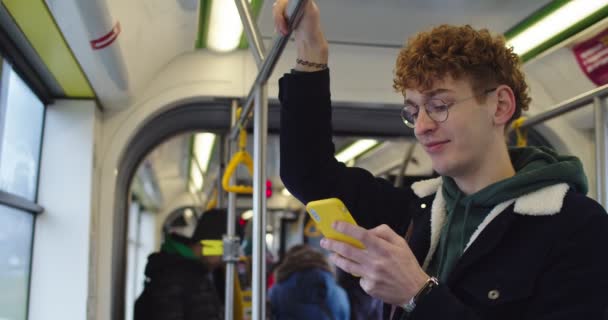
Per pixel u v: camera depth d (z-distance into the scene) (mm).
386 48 3559
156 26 2762
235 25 3000
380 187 1604
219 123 3785
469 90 1188
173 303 3529
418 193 1441
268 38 3311
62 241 3029
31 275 2990
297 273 3934
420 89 1202
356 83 3498
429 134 1206
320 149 1505
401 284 1046
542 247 1110
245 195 8070
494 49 1229
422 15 3086
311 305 3861
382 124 3977
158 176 7082
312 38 1481
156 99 3330
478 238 1167
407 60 1246
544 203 1131
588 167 3625
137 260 8000
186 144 6055
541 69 3496
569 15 2895
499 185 1176
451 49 1188
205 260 4027
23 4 2027
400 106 3561
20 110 2691
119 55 2588
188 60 3393
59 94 3078
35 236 3021
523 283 1099
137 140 3600
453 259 1227
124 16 2371
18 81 2613
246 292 5445
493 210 1179
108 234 3219
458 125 1179
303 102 1491
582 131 3652
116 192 3455
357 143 5836
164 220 8812
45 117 3096
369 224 1568
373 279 1059
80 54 2480
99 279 3189
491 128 1216
